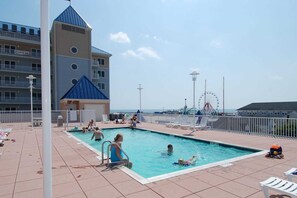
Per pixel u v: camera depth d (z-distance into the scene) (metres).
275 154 6.77
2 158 7.03
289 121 10.92
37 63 40.69
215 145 10.12
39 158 7.03
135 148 11.30
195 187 4.33
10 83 37.44
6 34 37.41
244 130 13.08
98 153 7.58
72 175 5.09
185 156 9.43
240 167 5.70
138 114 24.47
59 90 35.44
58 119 17.95
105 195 3.95
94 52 43.97
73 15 38.12
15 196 4.01
